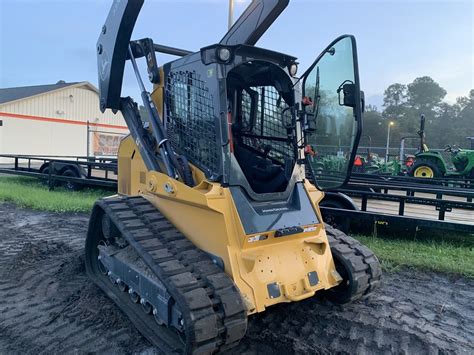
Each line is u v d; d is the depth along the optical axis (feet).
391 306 13.15
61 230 22.41
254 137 12.98
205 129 10.84
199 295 8.66
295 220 10.84
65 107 83.87
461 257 17.71
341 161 10.70
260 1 13.98
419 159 47.78
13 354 10.11
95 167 35.04
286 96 12.19
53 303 12.97
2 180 44.16
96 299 13.15
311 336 11.07
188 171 11.18
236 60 10.73
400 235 21.88
